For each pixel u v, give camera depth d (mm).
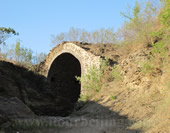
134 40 13156
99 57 14914
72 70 23688
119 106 9625
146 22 11727
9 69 20375
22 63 22859
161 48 8891
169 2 7949
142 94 9258
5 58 22688
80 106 13242
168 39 8695
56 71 22453
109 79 13539
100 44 19438
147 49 10820
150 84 9266
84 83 14969
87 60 16078
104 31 19797
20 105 10602
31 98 18953
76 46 17906
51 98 20984
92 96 13180
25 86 19781
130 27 12344
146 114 7449
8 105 10008
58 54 20844
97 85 13500
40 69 22984
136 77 10195
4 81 18062
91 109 11133
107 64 14531
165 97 7551
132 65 10930
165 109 6527
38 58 25172
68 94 23547
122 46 15242
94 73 14156
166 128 5363
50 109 19609
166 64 8586
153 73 9141
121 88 11391
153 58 9453
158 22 11422
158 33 8891
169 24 7734
